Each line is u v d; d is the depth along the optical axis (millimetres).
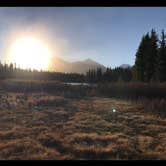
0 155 9594
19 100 25703
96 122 16484
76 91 36875
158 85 30797
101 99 30266
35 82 41344
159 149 11000
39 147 10516
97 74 118688
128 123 16734
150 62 44719
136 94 30062
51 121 16750
